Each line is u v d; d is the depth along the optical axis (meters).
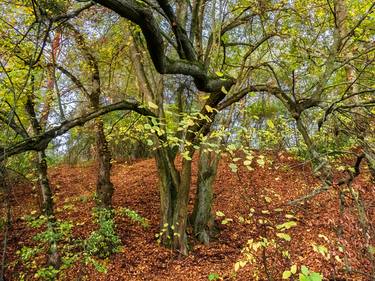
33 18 7.48
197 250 10.47
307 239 9.41
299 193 12.20
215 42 9.36
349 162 7.27
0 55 6.81
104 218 9.80
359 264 5.07
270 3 8.78
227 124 7.80
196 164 17.67
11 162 8.28
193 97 12.05
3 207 7.90
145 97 10.20
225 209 12.74
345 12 6.68
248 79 8.38
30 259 8.10
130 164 19.72
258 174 15.08
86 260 7.03
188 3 9.62
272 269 5.93
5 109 7.35
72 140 13.85
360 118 5.59
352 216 4.42
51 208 8.41
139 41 10.70
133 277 9.20
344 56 6.66
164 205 10.52
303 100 6.02
